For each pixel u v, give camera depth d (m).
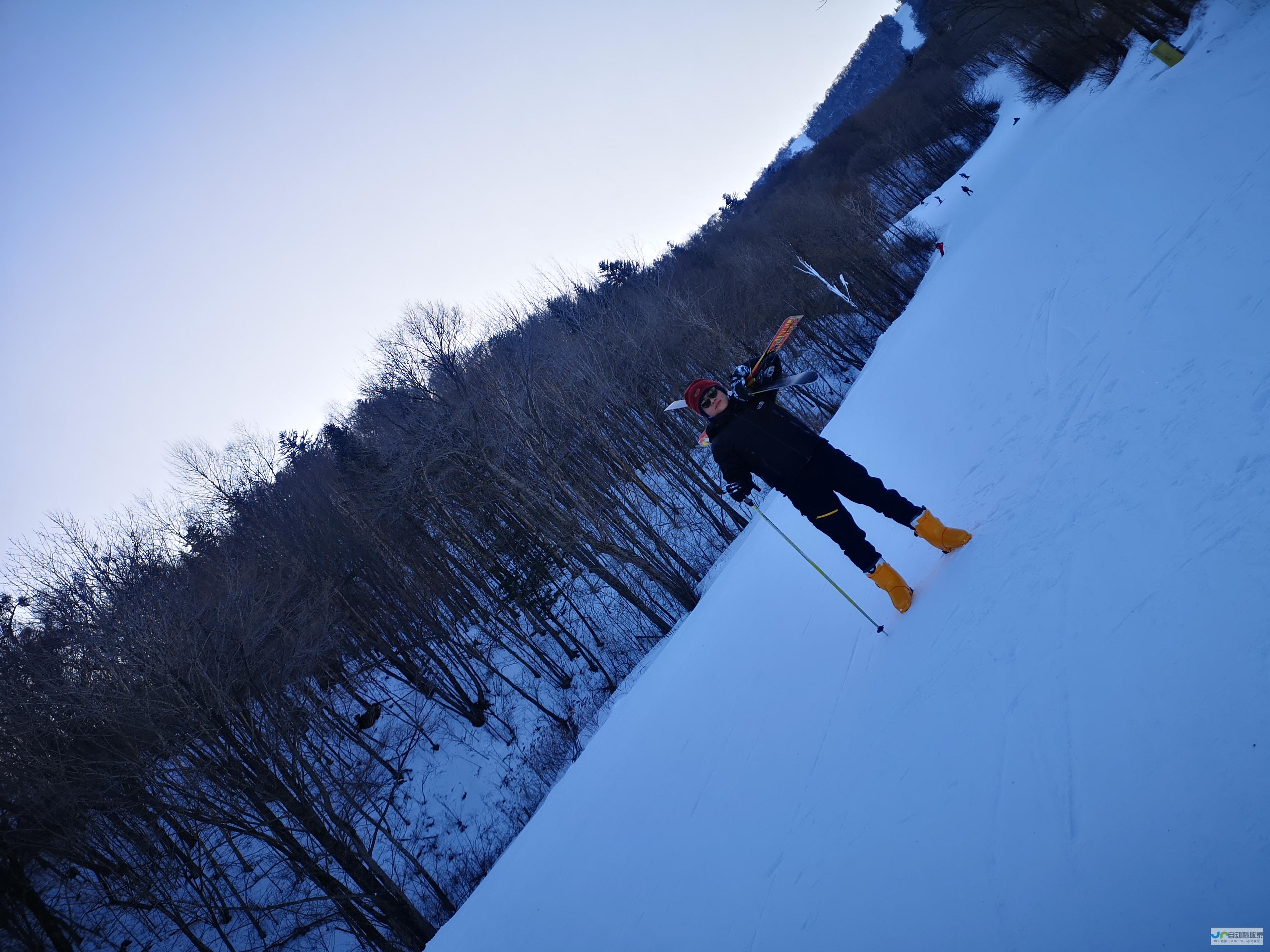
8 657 17.38
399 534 27.88
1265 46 11.32
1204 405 3.27
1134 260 6.48
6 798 16.92
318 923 17.47
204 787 18.69
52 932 18.84
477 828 21.44
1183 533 2.59
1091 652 2.48
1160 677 2.16
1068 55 33.12
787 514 12.06
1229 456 2.77
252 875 20.86
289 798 16.94
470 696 26.48
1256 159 6.30
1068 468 3.78
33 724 16.69
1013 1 28.41
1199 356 3.77
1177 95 13.91
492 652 27.22
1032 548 3.34
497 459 23.81
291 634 19.50
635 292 33.59
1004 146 47.44
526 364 25.31
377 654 26.20
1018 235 13.96
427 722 25.11
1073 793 2.12
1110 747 2.13
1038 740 2.38
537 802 21.14
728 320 34.72
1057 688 2.49
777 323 36.19
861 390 16.92
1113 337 5.06
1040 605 2.92
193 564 22.20
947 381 8.80
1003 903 2.04
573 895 5.32
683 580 24.69
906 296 39.06
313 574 24.61
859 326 40.72
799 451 4.01
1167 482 2.94
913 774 2.83
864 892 2.57
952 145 66.75
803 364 39.53
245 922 20.00
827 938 2.55
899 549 5.13
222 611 17.75
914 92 70.06
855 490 4.01
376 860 20.58
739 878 3.40
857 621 4.58
